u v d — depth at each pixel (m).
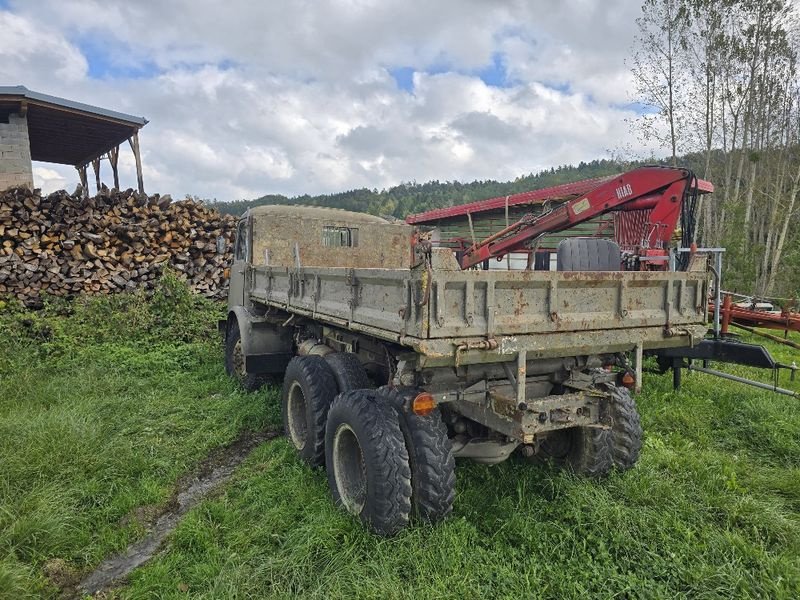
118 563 2.89
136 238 8.75
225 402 5.39
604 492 3.33
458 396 2.99
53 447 3.80
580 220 5.08
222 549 2.90
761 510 3.18
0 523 2.96
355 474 3.27
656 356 5.93
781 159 18.53
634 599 2.46
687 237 5.40
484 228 11.77
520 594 2.46
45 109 9.36
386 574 2.56
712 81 17.56
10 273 7.79
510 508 3.20
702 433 4.69
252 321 5.42
